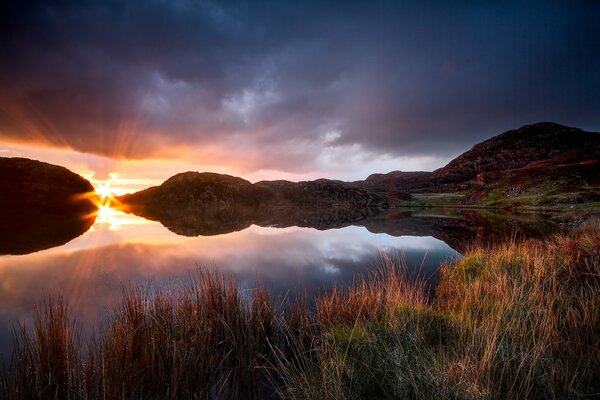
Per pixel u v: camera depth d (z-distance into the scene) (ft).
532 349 13.58
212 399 15.67
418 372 13.34
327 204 346.54
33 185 300.40
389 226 117.39
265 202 361.30
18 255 57.57
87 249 64.39
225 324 19.62
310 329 19.95
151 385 15.10
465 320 17.95
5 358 19.40
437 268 43.24
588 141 442.50
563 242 32.94
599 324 15.99
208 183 377.30
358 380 14.12
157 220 165.07
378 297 21.84
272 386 16.63
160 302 20.70
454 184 443.32
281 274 41.19
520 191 237.66
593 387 11.81
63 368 14.85
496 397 11.34
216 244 72.38
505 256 32.71
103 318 25.91
